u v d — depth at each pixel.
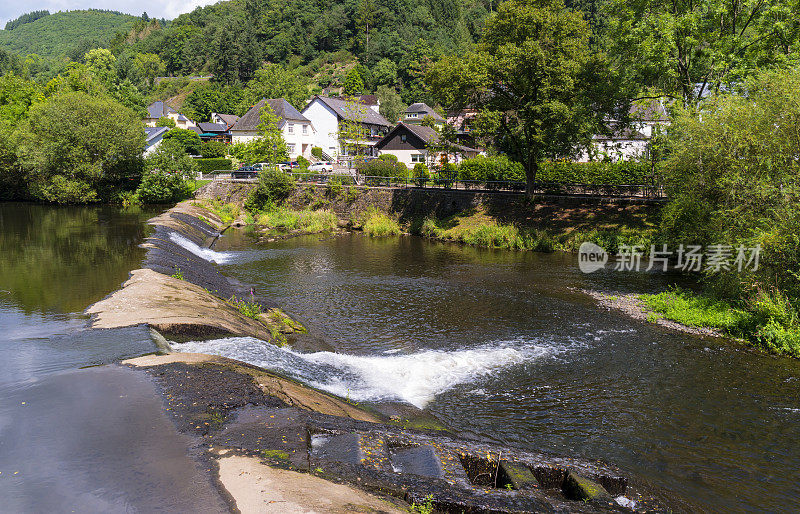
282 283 24.23
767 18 24.89
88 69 105.25
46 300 15.98
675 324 18.20
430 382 13.34
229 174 60.19
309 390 10.74
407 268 27.83
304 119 78.19
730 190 17.97
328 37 152.00
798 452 10.08
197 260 26.70
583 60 30.91
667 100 27.41
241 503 5.87
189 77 157.62
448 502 6.60
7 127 50.16
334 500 5.96
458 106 34.41
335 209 45.72
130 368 10.23
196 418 8.14
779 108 17.14
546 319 18.84
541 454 9.29
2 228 32.88
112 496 6.02
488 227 36.00
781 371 14.09
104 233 30.86
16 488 6.17
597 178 40.81
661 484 8.95
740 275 17.92
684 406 12.04
